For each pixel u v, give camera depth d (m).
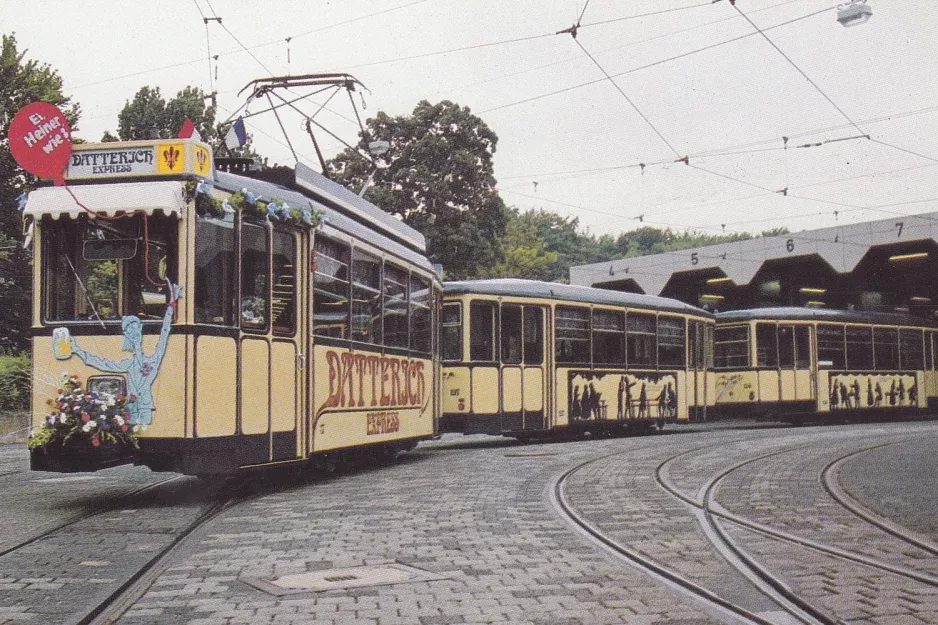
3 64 29.53
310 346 12.41
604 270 45.88
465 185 40.19
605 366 23.53
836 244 36.91
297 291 12.16
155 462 10.61
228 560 7.52
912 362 34.66
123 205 10.32
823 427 29.12
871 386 32.91
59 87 30.30
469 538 8.56
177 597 6.25
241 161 12.61
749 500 11.34
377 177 40.31
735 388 30.56
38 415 10.61
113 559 7.58
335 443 13.19
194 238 10.52
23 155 10.59
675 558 7.71
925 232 34.41
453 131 40.50
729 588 6.63
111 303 10.60
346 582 6.68
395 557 7.66
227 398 10.82
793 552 7.96
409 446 16.78
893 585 6.68
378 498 11.43
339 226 13.29
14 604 6.05
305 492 12.09
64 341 10.62
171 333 10.41
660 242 106.56
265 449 11.41
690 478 13.70
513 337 21.22
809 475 14.06
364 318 14.26
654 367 25.23
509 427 20.91
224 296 10.88
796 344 30.92
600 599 6.19
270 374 11.55
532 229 68.31
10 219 29.14
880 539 8.66
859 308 41.72
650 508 10.59
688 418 26.50
